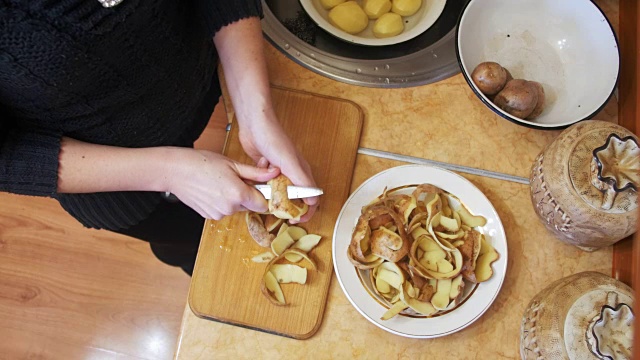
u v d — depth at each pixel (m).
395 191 0.80
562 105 0.87
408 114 0.88
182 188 0.75
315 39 0.97
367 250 0.77
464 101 0.89
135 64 0.68
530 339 0.71
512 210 0.83
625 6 0.92
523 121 0.81
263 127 0.77
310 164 0.84
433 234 0.76
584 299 0.67
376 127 0.88
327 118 0.87
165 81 0.74
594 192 0.71
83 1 0.59
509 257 0.81
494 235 0.78
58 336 1.43
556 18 0.90
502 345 0.77
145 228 0.99
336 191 0.83
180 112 0.82
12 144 0.68
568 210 0.72
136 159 0.72
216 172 0.73
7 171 0.68
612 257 0.80
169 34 0.70
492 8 0.90
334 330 0.77
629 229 0.70
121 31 0.63
